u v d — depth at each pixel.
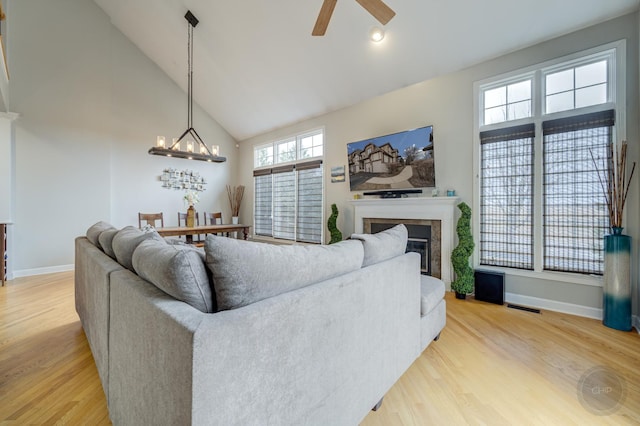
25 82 4.07
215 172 6.48
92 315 1.76
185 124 5.92
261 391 0.87
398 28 3.26
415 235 3.81
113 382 1.27
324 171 5.02
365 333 1.34
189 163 6.04
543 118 2.93
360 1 2.07
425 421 1.37
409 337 1.75
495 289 3.06
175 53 5.05
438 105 3.62
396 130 4.04
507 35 2.96
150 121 5.44
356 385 1.28
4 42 3.89
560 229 2.84
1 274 3.62
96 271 1.60
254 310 0.87
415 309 1.82
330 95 4.57
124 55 5.11
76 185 4.52
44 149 4.24
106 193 4.81
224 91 5.50
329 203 4.96
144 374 0.94
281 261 1.02
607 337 2.26
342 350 1.20
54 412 1.41
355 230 4.48
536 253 2.96
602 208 2.62
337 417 1.17
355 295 1.27
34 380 1.67
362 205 4.35
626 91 2.50
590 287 2.68
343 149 4.73
